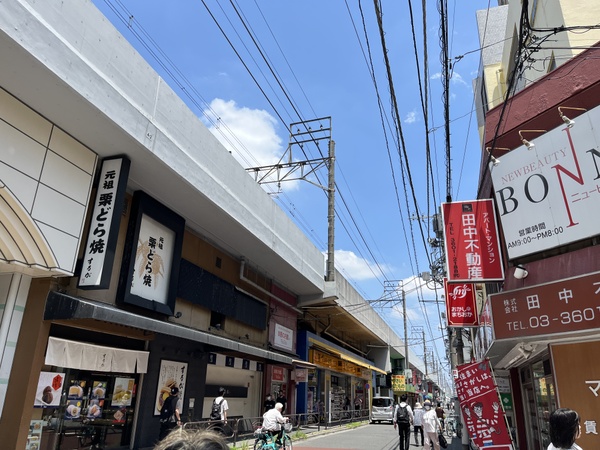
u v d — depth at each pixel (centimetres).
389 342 4503
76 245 948
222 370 1728
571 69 796
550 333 696
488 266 860
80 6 864
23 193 830
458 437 2012
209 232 1570
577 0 930
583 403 695
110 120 912
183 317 1434
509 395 1312
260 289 1969
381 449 1475
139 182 1195
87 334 1052
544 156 792
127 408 1171
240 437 1568
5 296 886
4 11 691
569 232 730
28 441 873
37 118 876
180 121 1194
